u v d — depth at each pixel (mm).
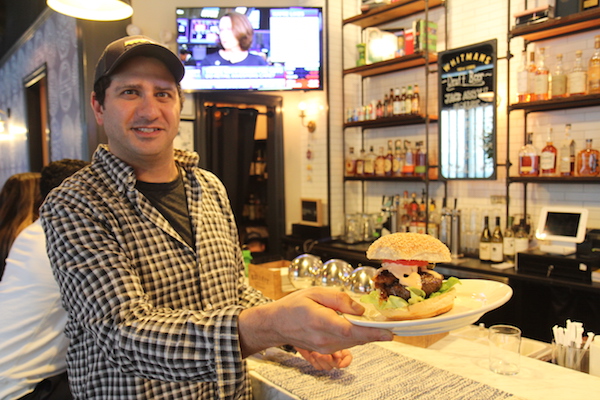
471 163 3686
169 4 4332
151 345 934
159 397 1200
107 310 985
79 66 3982
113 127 1246
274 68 4297
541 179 3209
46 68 5273
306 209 4965
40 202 2027
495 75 3486
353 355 1631
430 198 4328
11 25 6801
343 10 4895
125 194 1250
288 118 5125
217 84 4254
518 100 3377
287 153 5121
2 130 5848
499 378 1450
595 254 2877
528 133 3443
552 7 3143
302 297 929
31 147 6199
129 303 1006
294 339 911
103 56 1231
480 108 3598
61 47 4602
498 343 1501
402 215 4371
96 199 1178
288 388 1370
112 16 2164
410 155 4133
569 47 3355
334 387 1371
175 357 923
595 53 2990
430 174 4273
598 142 3230
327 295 960
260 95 4832
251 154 5020
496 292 1271
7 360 1423
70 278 1028
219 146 4816
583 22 2965
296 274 2070
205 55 4215
